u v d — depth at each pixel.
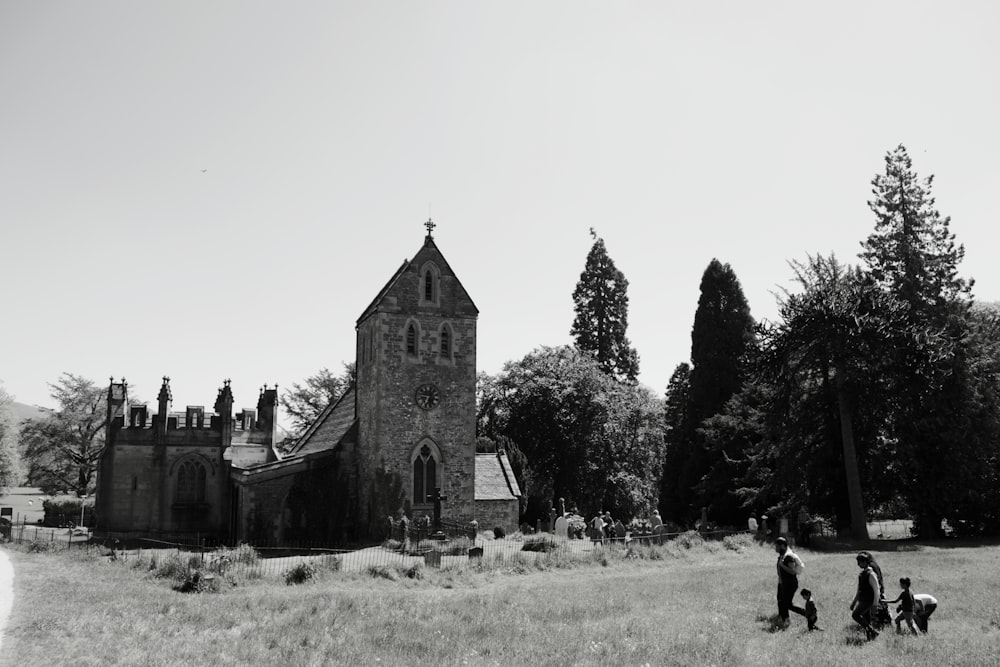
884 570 25.06
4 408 80.12
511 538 42.22
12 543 39.31
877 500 44.47
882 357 39.56
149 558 30.66
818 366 41.81
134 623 16.66
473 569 29.31
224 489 50.25
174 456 50.00
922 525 41.69
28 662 12.77
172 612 18.67
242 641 14.96
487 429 69.88
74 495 77.19
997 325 46.31
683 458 58.19
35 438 78.19
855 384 40.09
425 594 23.97
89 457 79.31
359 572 27.84
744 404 51.69
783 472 42.44
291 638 15.30
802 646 13.77
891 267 46.62
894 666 12.14
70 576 26.25
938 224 46.34
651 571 29.03
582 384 64.06
